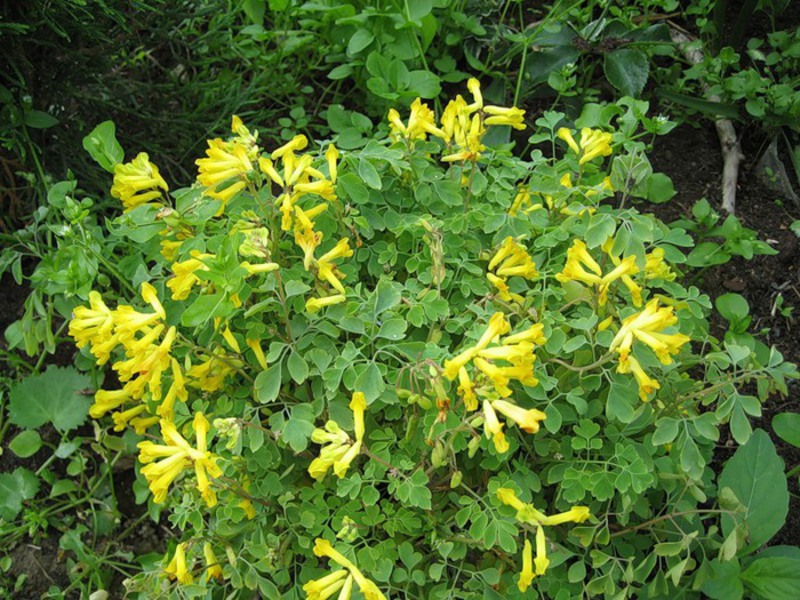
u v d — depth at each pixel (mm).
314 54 545
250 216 336
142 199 354
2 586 409
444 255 348
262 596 363
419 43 507
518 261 330
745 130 521
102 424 436
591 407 323
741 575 339
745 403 313
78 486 427
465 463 331
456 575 316
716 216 450
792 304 465
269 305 328
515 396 324
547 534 328
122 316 302
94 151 358
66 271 356
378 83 469
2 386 437
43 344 450
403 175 370
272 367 319
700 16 566
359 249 358
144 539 426
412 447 322
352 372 310
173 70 542
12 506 413
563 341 314
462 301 348
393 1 497
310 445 352
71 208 355
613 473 307
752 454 358
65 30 435
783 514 348
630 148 386
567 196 366
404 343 311
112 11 417
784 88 487
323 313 330
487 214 352
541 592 321
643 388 288
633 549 331
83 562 409
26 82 443
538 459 331
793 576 330
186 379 333
